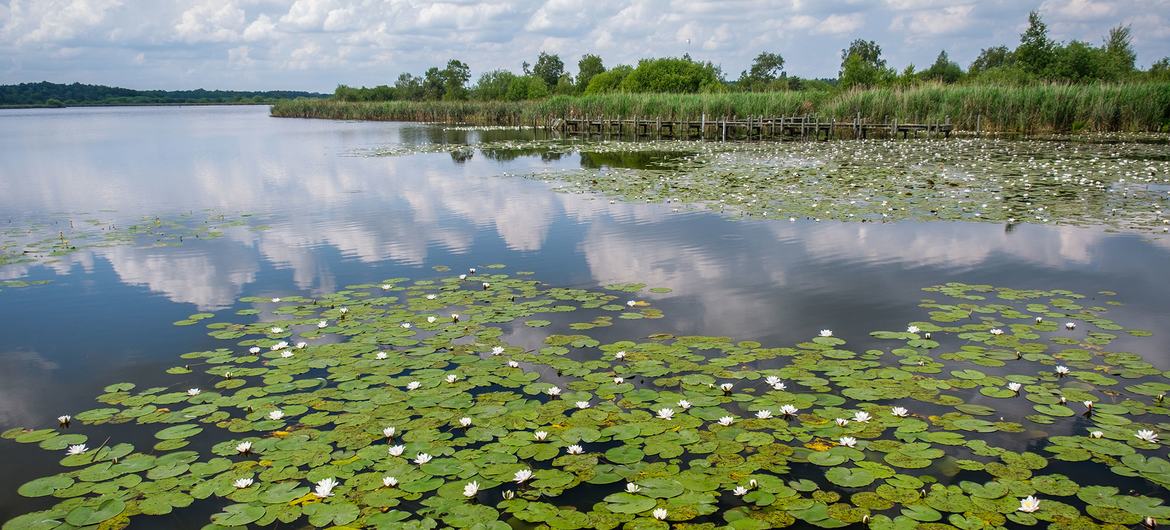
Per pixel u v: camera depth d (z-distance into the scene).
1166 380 3.92
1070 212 8.92
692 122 28.78
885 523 2.67
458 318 5.24
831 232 8.13
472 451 3.29
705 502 2.83
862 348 4.54
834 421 3.53
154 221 10.05
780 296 5.73
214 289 6.33
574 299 5.73
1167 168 13.24
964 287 5.82
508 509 2.82
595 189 12.31
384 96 72.94
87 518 2.80
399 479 3.06
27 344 5.00
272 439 3.44
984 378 3.98
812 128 27.61
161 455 3.31
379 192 12.71
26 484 3.06
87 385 4.25
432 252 7.63
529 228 8.87
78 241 8.59
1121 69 32.66
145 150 24.80
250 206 11.32
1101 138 21.58
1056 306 5.27
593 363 4.34
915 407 3.67
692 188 11.98
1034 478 2.96
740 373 4.14
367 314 5.41
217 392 4.07
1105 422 3.43
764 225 8.62
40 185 14.84
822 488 2.94
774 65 75.31
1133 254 6.77
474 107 48.34
